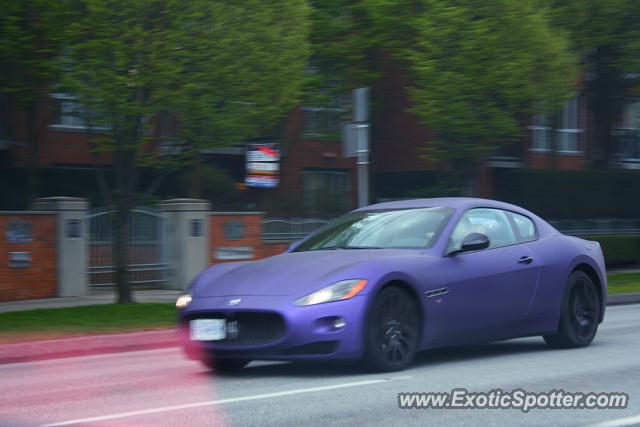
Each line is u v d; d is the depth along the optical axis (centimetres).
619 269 4209
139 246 2861
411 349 1157
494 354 1341
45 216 2606
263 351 1091
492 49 3080
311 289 1101
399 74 4450
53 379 1251
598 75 4253
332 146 4538
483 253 1270
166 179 3722
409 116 4441
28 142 3247
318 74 3881
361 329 1095
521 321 1304
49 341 1670
